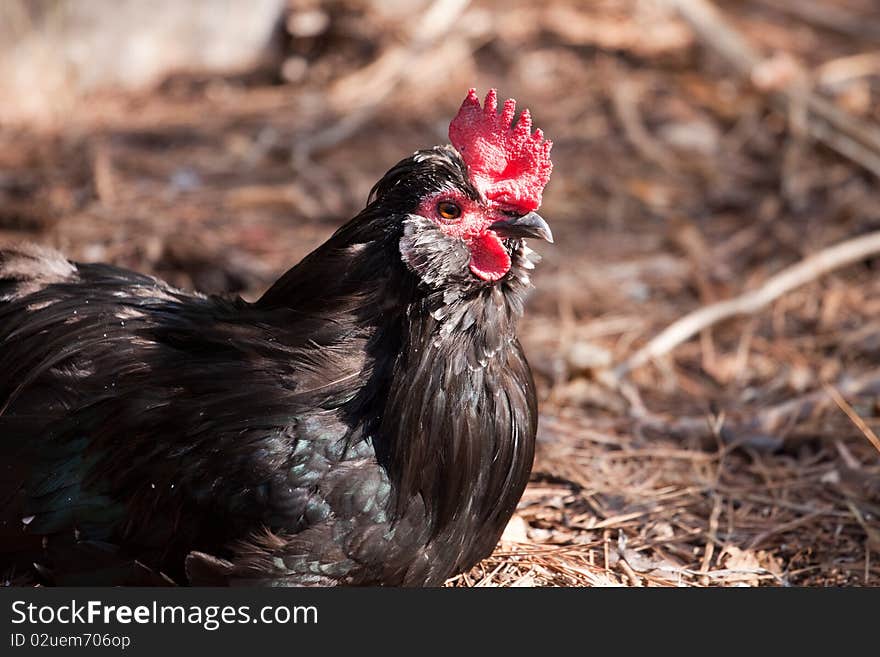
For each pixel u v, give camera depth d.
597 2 17.25
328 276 5.76
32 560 5.98
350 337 5.74
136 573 5.78
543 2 17.14
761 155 13.23
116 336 6.21
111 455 5.82
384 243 5.61
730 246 11.45
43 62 13.98
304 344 5.81
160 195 11.84
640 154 13.27
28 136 13.24
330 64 15.49
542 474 7.79
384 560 5.68
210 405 5.73
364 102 14.27
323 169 12.77
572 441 8.27
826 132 13.06
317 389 5.71
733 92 14.59
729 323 10.16
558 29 16.30
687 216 12.10
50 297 6.53
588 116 14.07
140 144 13.16
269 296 6.09
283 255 10.84
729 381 9.30
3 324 6.53
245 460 5.59
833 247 11.10
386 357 5.71
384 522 5.61
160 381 5.91
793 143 13.12
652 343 9.52
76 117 13.80
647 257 11.28
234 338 5.93
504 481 6.03
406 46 15.59
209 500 5.63
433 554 5.84
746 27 16.55
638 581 6.75
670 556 7.05
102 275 6.80
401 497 5.61
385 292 5.64
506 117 5.71
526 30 16.23
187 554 5.71
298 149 13.02
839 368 9.37
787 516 7.47
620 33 16.22
